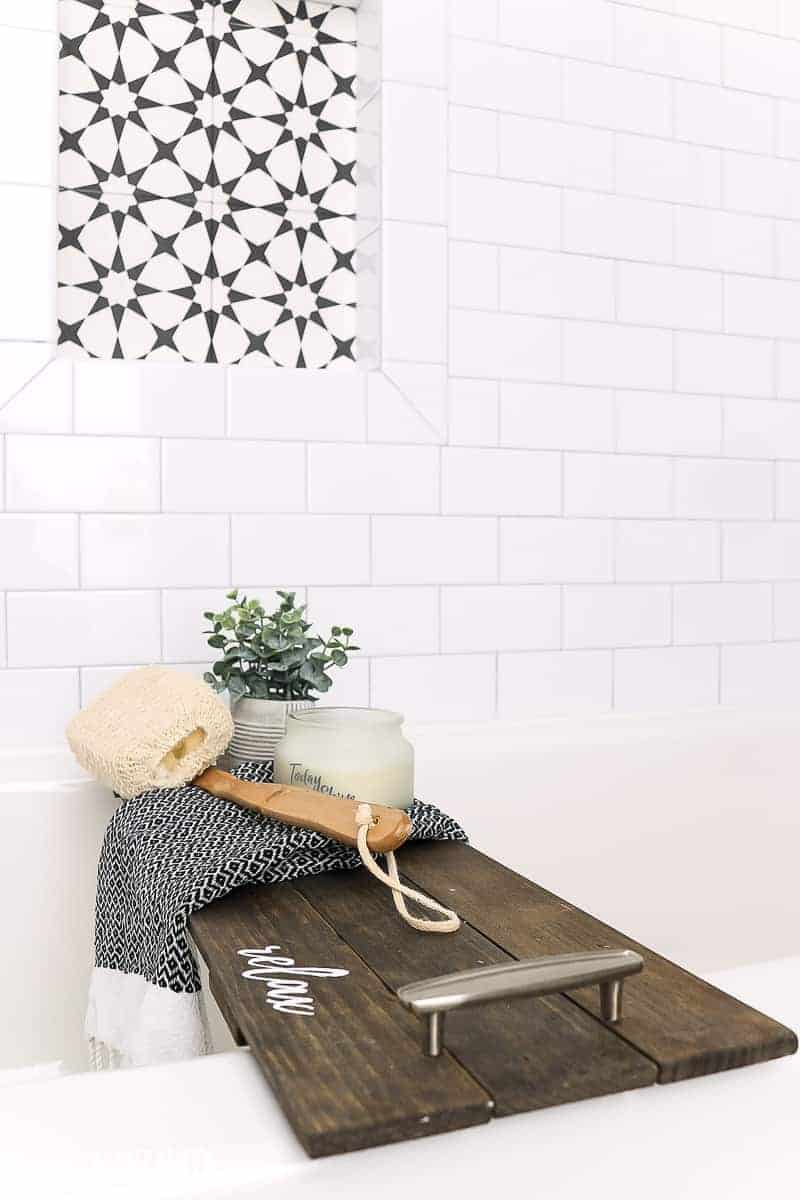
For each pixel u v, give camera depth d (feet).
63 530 5.20
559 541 6.08
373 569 5.70
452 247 5.78
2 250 5.04
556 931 3.01
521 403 5.96
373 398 5.66
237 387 5.44
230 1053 2.32
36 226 5.08
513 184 5.90
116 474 5.27
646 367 6.25
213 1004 3.76
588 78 6.04
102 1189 1.85
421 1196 1.99
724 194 6.41
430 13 5.67
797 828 6.17
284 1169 1.92
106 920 3.91
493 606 5.95
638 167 6.18
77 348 5.43
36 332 5.11
